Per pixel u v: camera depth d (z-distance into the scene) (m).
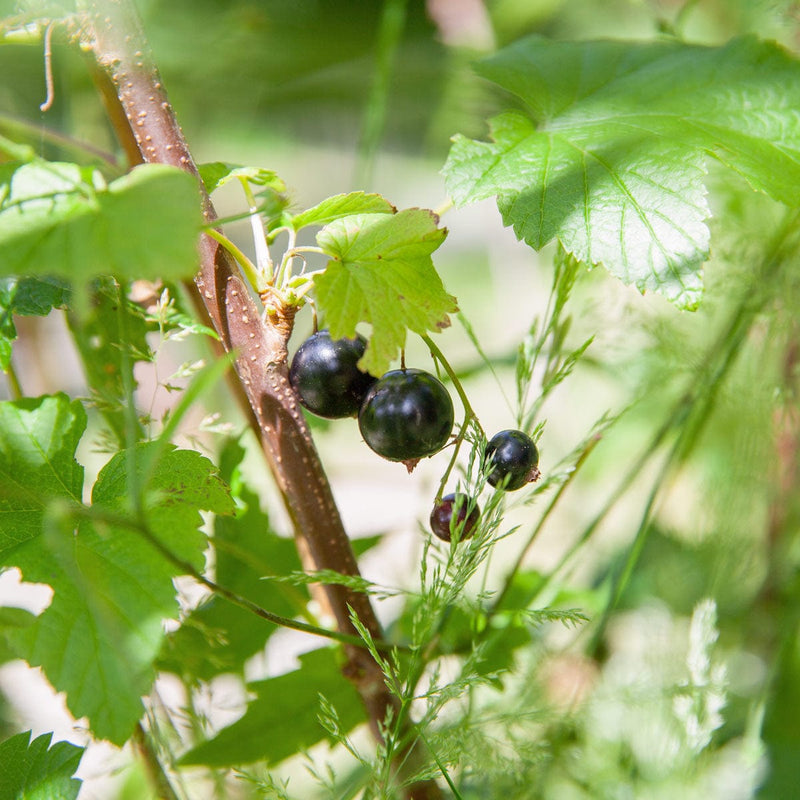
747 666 0.36
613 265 0.27
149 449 0.26
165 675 0.31
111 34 0.26
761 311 0.33
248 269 0.26
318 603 0.30
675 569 0.36
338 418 0.27
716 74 0.30
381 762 0.26
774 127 0.29
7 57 0.37
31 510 0.26
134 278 0.23
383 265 0.26
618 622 0.36
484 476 0.26
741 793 0.33
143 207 0.24
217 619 0.30
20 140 0.32
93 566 0.25
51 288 0.27
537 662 0.32
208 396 0.33
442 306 0.26
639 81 0.30
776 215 0.35
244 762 0.30
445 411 0.26
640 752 0.32
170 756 0.28
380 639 0.28
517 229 0.27
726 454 0.38
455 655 0.31
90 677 0.24
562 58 0.31
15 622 0.25
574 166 0.28
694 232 0.27
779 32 0.36
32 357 0.37
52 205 0.24
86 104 0.36
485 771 0.29
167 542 0.25
